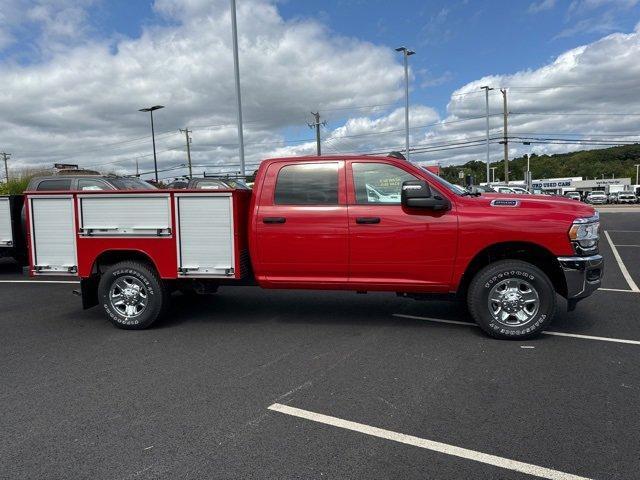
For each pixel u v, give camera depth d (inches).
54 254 247.1
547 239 206.7
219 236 231.3
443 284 218.4
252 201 233.0
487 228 210.2
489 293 211.8
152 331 239.0
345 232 221.8
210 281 247.1
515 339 212.4
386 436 131.1
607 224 976.9
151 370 183.8
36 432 136.4
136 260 247.6
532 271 207.5
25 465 120.0
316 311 272.4
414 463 118.2
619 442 125.4
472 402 150.6
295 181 229.8
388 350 202.2
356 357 194.2
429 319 251.0
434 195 218.1
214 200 229.8
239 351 204.8
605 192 3122.5
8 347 215.2
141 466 118.8
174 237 234.4
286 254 228.5
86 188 428.8
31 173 933.8
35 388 167.5
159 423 140.5
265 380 171.6
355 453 123.1
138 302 241.3
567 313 257.8
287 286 234.1
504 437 129.2
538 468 115.0
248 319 258.1
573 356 190.7
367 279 225.3
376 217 219.0
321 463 118.9
